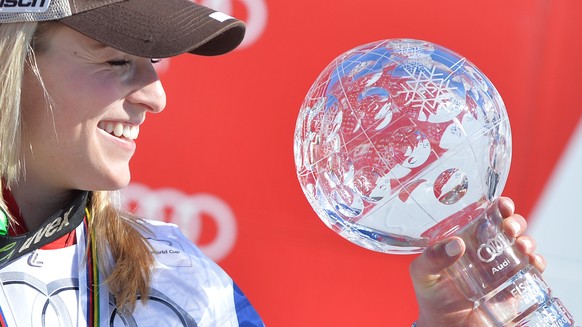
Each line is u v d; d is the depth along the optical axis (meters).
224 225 9.38
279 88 9.18
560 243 8.86
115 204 5.63
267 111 9.23
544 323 4.43
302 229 9.30
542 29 8.79
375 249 4.80
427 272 4.64
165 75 9.35
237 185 9.34
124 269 5.04
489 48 8.87
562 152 8.82
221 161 9.35
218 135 9.33
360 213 4.41
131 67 4.65
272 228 9.33
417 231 4.46
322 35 9.06
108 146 4.66
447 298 4.76
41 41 4.50
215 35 4.69
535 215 8.88
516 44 8.84
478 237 4.58
